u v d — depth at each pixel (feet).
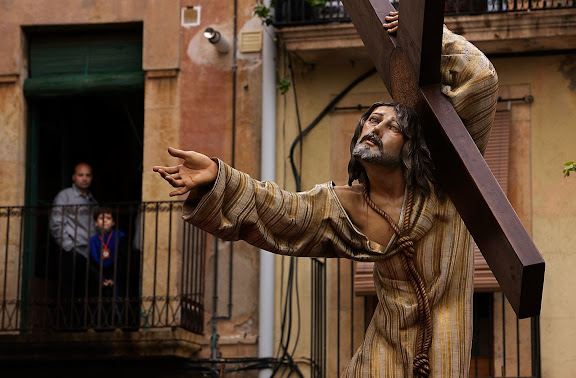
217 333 38.09
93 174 45.50
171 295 38.91
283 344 37.96
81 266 39.01
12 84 41.34
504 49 38.63
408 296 14.47
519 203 38.19
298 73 39.60
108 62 41.37
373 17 15.03
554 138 38.45
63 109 43.37
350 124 39.24
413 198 14.44
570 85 38.65
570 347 36.99
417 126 14.37
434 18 13.44
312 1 38.22
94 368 38.55
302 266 38.40
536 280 12.46
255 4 40.04
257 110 39.45
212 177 13.99
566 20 37.32
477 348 36.76
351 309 36.42
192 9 40.42
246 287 38.34
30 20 41.45
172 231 39.29
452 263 14.46
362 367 14.58
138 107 43.45
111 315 38.70
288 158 39.14
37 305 40.37
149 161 39.81
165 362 37.88
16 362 38.45
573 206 38.01
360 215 14.62
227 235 14.29
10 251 40.47
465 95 14.38
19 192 40.98
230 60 39.88
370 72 39.40
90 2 41.27
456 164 13.67
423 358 14.24
